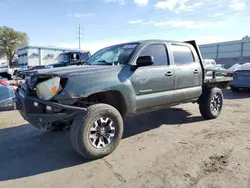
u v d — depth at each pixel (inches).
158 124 201.6
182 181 106.4
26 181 110.7
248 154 134.6
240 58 1573.6
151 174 113.7
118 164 125.5
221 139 160.6
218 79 219.5
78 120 124.4
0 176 115.6
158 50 169.6
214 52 1734.7
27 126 201.3
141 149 145.3
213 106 216.5
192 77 191.3
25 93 134.2
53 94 120.3
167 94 169.3
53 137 172.4
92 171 118.6
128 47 164.1
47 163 129.3
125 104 143.8
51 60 1749.5
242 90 435.5
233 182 104.6
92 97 146.0
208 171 115.2
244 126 192.1
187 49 195.6
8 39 2536.9
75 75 125.1
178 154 136.4
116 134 138.0
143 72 152.3
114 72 139.3
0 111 260.5
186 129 185.9
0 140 167.6
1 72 422.3
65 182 108.9
